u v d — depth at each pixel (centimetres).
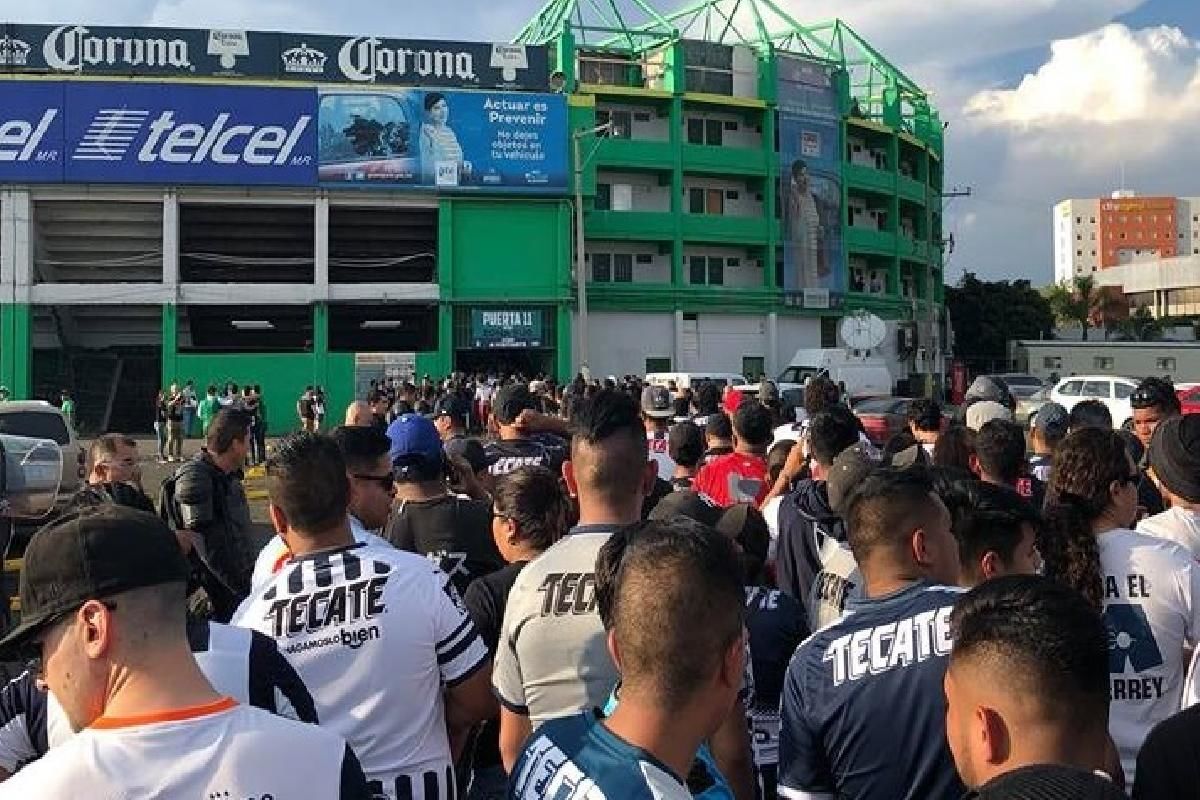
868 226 5356
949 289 6844
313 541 321
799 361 3850
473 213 4031
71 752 180
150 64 3716
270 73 3809
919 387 5244
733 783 293
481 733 403
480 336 4047
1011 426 503
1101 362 5888
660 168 4588
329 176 3838
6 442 1153
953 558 294
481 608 383
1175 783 214
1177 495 383
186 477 545
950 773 256
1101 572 330
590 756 190
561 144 4041
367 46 3888
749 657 338
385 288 3934
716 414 736
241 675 255
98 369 3956
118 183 3691
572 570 310
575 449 330
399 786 297
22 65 3638
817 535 447
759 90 4772
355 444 422
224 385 3741
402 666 305
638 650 191
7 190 3628
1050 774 146
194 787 179
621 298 4525
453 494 525
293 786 185
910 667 264
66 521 193
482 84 4003
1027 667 182
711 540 199
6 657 198
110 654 186
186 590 200
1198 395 2652
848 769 271
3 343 3622
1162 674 323
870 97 5566
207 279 4022
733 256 4841
